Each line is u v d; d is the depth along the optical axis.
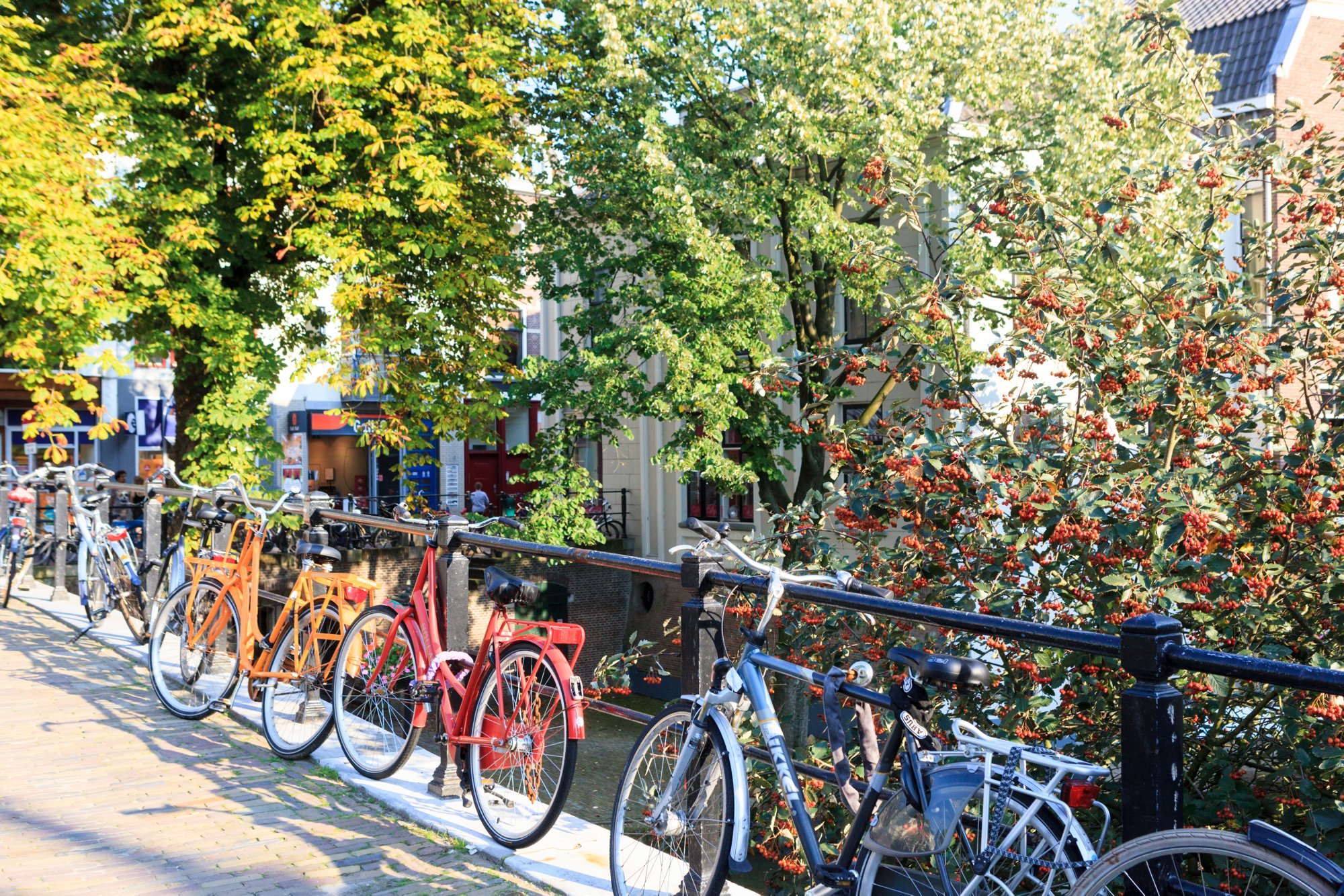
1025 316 6.18
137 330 13.65
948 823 2.65
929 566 5.63
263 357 13.70
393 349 14.31
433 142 13.04
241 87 13.48
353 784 5.06
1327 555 4.93
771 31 13.34
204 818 4.65
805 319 15.89
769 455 14.93
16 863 4.12
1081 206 8.55
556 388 15.20
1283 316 5.97
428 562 5.00
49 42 12.52
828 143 13.34
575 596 21.12
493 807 4.36
